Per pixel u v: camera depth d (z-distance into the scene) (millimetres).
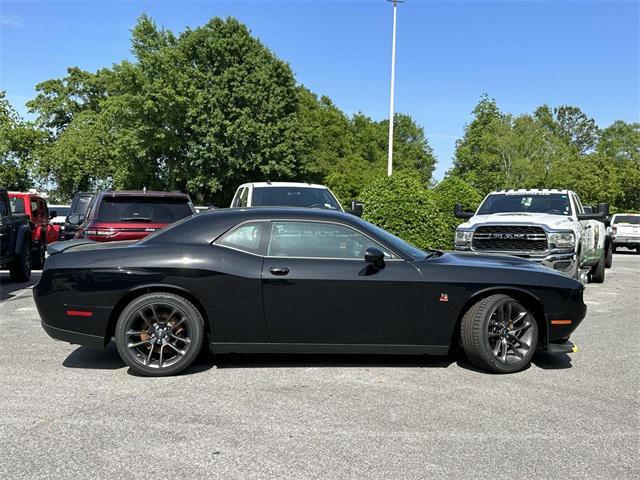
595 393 4867
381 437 3857
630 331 7551
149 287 5203
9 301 9656
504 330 5449
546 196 11883
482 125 53750
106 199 9438
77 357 5898
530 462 3504
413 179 14609
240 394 4738
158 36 42469
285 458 3516
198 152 39438
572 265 9922
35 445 3688
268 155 39469
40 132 51312
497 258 6070
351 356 5988
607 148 84062
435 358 5965
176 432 3914
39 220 16281
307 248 5387
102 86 56031
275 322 5254
